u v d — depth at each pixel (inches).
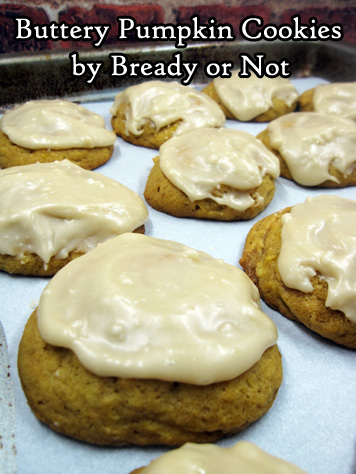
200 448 3.8
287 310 5.4
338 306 4.9
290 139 7.9
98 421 4.0
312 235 5.3
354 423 4.4
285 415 4.5
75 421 4.0
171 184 6.8
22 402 4.4
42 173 6.1
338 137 7.8
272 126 8.4
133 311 4.0
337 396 4.7
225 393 4.1
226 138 7.2
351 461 4.1
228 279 4.7
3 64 8.4
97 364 3.8
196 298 4.3
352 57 10.4
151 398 3.9
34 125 7.5
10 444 4.0
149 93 8.6
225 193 6.8
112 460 4.0
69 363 4.1
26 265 5.6
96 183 6.2
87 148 7.6
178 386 4.0
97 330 4.0
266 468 3.5
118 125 8.8
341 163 7.6
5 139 7.5
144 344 3.9
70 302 4.2
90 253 4.9
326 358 5.1
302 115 8.6
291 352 5.1
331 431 4.4
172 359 3.9
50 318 4.2
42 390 4.1
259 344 4.2
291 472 3.5
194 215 6.9
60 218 5.7
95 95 9.8
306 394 4.7
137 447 4.2
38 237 5.5
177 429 4.1
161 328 4.0
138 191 7.4
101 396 3.9
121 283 4.2
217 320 4.2
